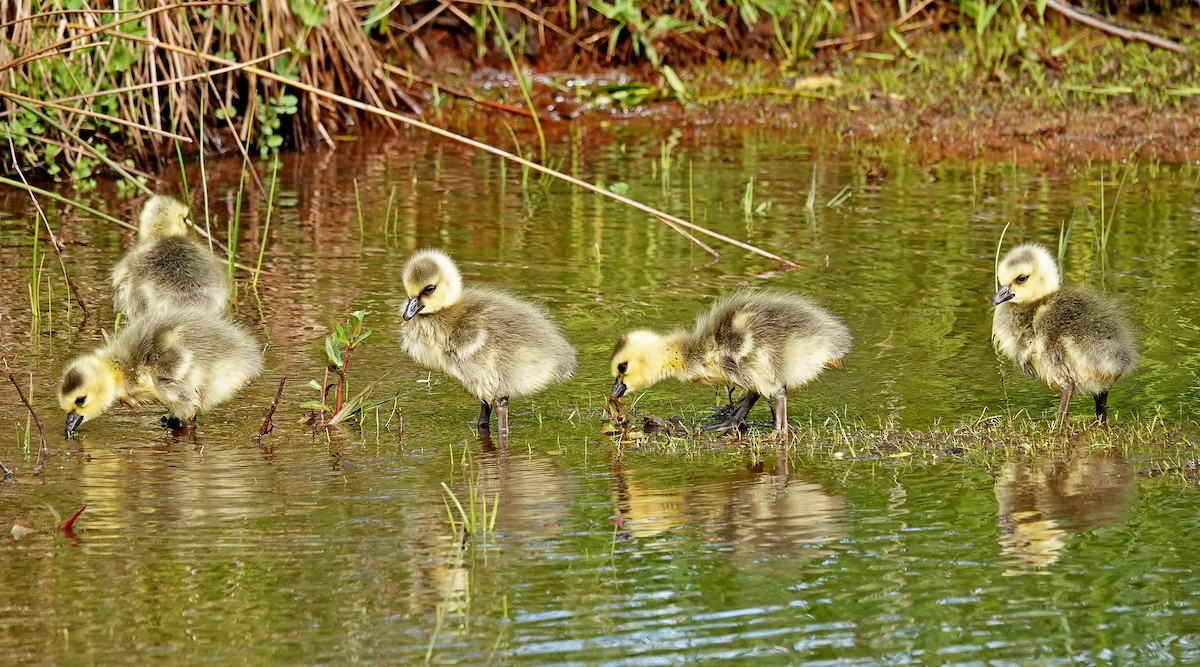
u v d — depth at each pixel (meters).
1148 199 20.44
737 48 28.39
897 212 19.89
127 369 12.02
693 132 25.52
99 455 11.38
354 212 20.16
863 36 28.38
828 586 8.96
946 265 17.14
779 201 20.61
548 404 12.97
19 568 9.11
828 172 22.47
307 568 9.15
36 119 21.39
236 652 8.05
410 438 11.95
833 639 8.27
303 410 12.56
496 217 19.88
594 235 18.86
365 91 25.92
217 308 14.69
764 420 12.71
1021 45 27.08
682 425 12.41
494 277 16.73
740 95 26.95
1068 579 9.05
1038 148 23.98
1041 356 12.37
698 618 8.53
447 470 11.12
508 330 12.26
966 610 8.66
